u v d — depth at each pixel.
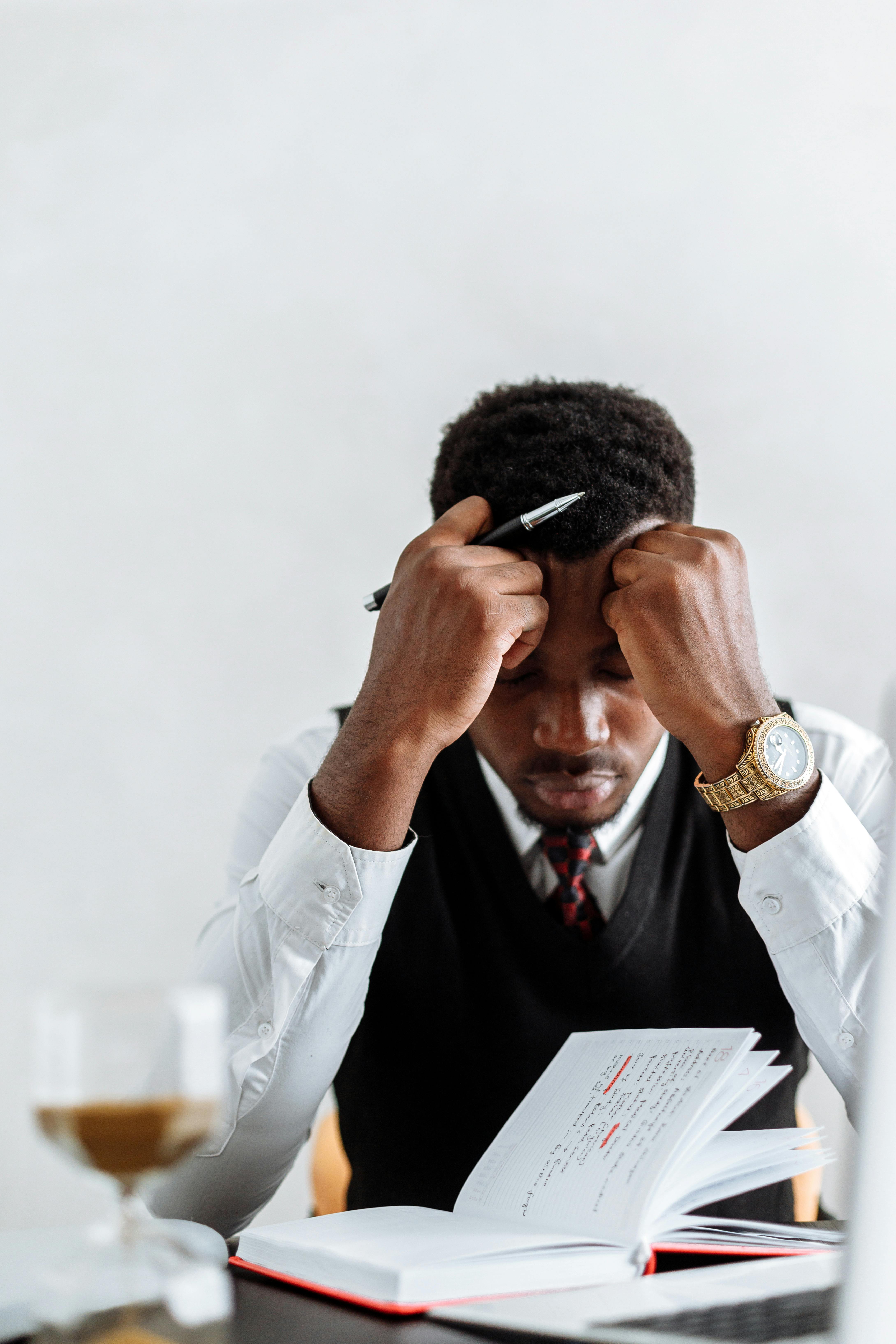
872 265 2.41
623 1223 0.68
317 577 2.57
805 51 2.48
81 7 2.72
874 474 2.37
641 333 2.48
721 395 2.42
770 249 2.44
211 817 2.55
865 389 2.39
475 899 1.22
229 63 2.68
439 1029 1.19
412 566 1.01
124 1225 0.57
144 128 2.69
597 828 1.12
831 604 2.34
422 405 2.56
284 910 0.94
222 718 2.56
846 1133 0.98
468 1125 1.17
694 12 2.51
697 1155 0.75
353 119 2.63
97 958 2.54
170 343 2.65
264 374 2.61
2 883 2.56
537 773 1.10
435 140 2.59
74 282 2.67
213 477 2.61
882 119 2.45
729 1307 0.58
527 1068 1.18
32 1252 0.65
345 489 2.57
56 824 2.57
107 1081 0.53
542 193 2.54
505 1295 0.63
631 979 1.18
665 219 2.49
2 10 2.74
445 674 0.95
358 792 0.95
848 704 2.33
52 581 2.62
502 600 0.96
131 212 2.67
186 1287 0.55
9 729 2.59
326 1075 0.97
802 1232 0.74
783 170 2.46
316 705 2.55
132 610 2.60
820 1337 0.53
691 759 1.26
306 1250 0.67
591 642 1.05
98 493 2.63
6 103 2.71
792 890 0.95
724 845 1.24
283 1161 0.98
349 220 2.61
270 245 2.63
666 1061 0.83
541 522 1.03
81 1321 0.53
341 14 2.65
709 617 0.99
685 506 1.20
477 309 2.55
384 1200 1.18
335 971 0.95
